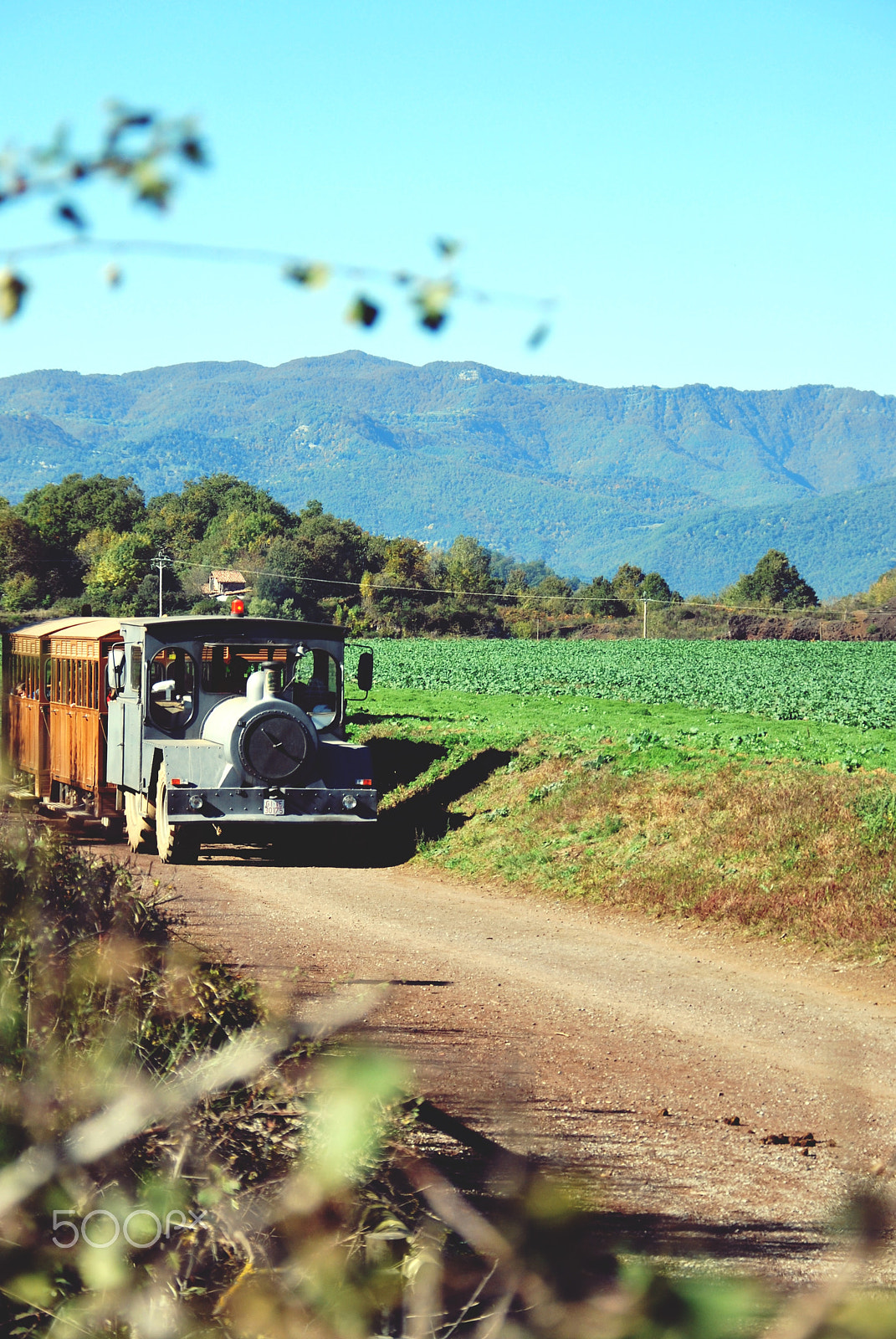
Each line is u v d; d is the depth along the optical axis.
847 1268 2.95
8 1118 6.16
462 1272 5.71
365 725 56.28
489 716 64.44
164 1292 5.43
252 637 33.62
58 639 40.22
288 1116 6.66
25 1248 5.43
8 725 45.69
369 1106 6.48
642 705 72.94
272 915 26.03
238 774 32.06
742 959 22.94
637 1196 10.39
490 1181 9.30
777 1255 9.02
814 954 22.77
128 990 8.15
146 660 32.69
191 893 28.08
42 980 7.92
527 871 31.67
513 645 185.25
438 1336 5.21
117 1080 6.80
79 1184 5.79
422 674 107.88
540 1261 3.69
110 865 12.34
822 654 157.75
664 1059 16.06
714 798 32.84
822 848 27.48
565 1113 13.12
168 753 31.89
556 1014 18.38
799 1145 12.51
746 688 92.38
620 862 30.52
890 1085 14.91
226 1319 5.37
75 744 38.38
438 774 43.47
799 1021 18.34
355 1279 5.38
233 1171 6.34
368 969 20.92
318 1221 5.96
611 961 22.81
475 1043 16.05
